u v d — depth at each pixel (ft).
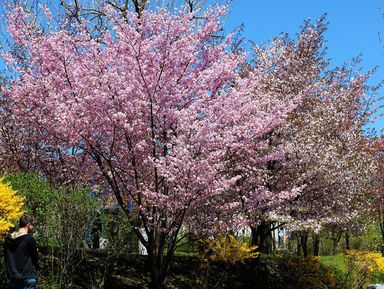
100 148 33.53
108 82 31.12
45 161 42.16
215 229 35.60
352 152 47.52
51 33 33.68
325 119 45.96
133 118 32.32
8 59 34.24
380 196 56.65
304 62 49.14
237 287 42.14
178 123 32.45
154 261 33.99
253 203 37.73
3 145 42.75
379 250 71.20
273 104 42.78
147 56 31.76
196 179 30.37
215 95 35.94
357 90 51.88
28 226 23.80
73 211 29.86
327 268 52.24
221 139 32.17
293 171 43.88
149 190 32.63
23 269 22.82
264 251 65.98
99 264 36.45
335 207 45.21
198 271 41.73
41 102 33.01
